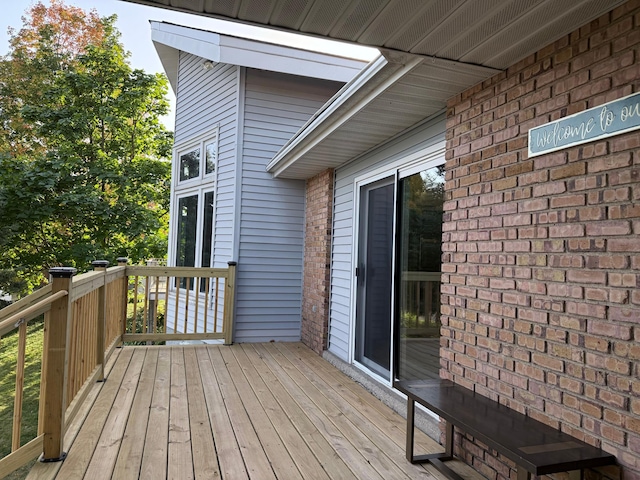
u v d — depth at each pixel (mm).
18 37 12828
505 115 2432
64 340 2543
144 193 11727
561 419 1984
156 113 12352
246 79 6176
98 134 11773
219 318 6488
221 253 6297
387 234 4141
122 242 11852
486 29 2018
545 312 2104
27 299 2404
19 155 12023
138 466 2463
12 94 12500
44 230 10664
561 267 2023
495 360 2428
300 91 6414
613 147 1800
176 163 7688
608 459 1716
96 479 2311
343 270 5012
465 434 2621
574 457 1706
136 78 11547
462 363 2715
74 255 10273
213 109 6711
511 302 2324
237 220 6035
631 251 1704
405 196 3830
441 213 3264
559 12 1861
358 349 4602
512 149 2367
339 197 5273
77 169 10656
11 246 9953
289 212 6293
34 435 4254
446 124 2998
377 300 4277
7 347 8594
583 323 1899
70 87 11000
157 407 3404
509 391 2312
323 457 2648
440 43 2162
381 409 3527
